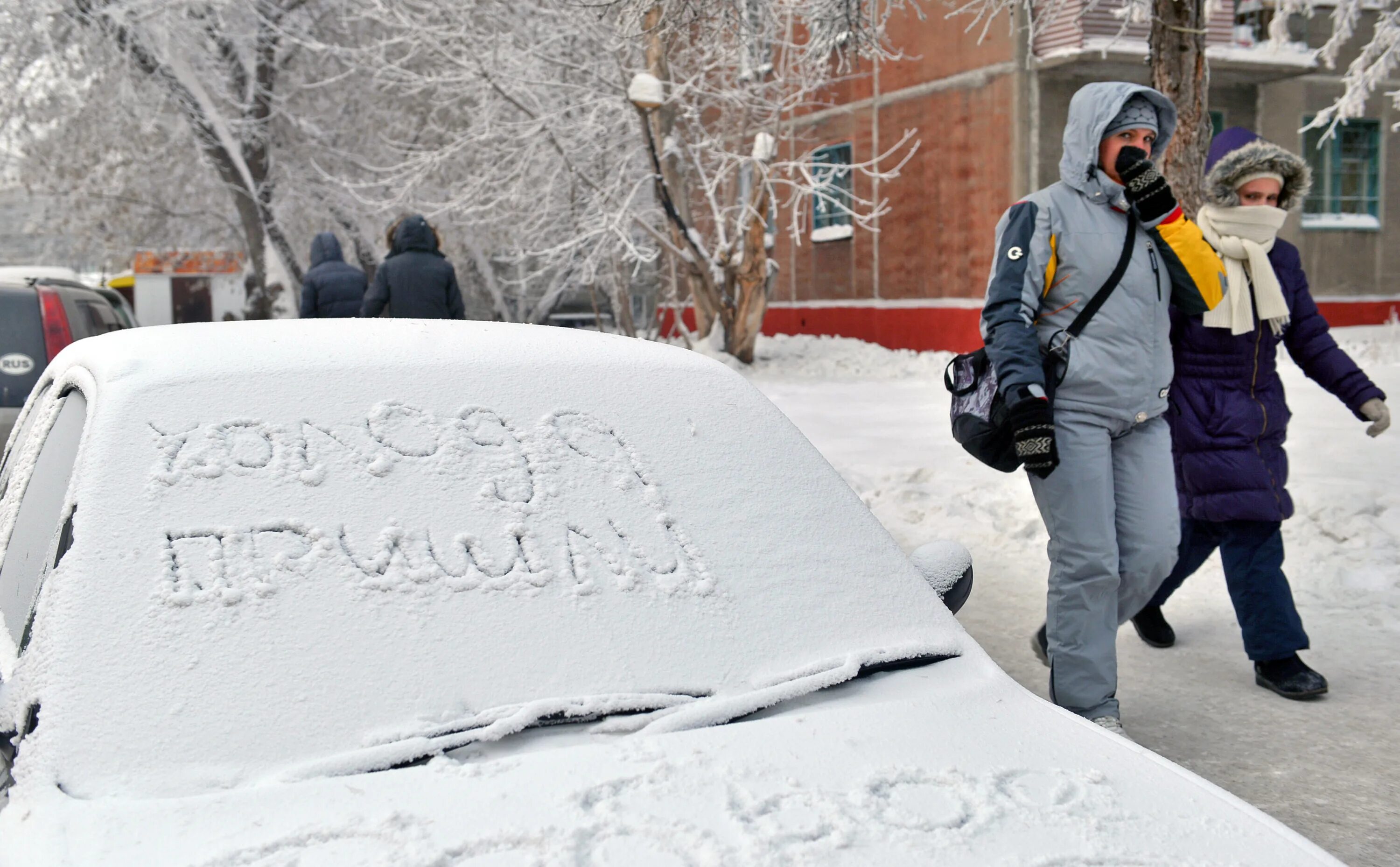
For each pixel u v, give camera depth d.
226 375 2.39
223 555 2.06
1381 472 7.44
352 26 20.23
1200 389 4.32
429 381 2.48
